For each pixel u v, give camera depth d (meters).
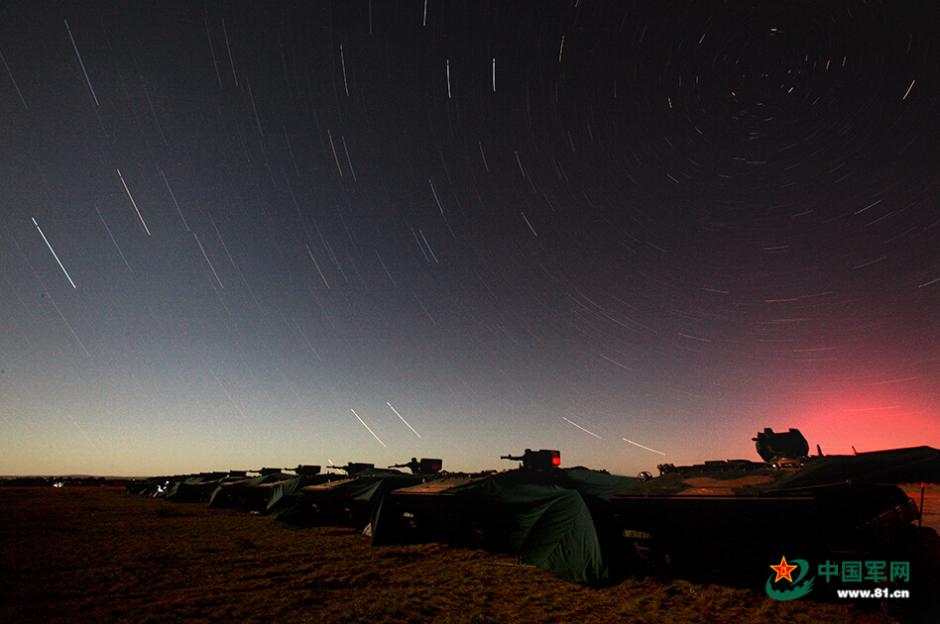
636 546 11.12
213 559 13.62
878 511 8.71
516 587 10.38
